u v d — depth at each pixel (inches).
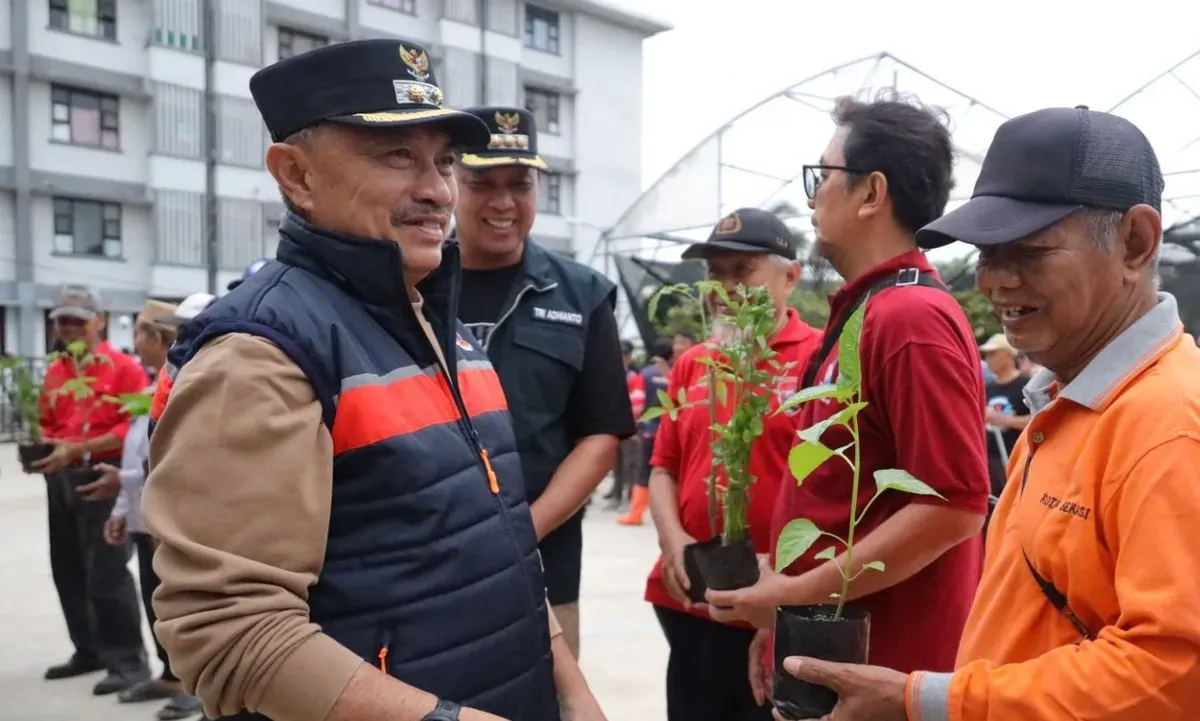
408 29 765.3
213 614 38.9
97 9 657.0
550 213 871.7
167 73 675.4
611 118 912.9
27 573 219.8
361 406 44.7
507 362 86.1
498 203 85.6
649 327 442.3
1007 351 197.0
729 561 70.6
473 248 88.0
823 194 68.4
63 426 156.3
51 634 175.5
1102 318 43.0
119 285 683.4
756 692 79.9
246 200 711.1
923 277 63.4
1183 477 36.8
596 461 87.6
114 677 147.0
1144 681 35.7
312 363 43.6
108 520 141.9
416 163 50.0
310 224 49.6
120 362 157.4
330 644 40.8
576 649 92.0
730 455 72.6
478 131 50.8
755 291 75.6
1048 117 43.8
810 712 45.5
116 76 664.4
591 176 896.9
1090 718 36.7
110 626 147.0
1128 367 41.5
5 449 489.1
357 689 40.4
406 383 48.1
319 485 42.4
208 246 697.6
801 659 45.1
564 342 87.3
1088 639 40.6
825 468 65.3
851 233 67.4
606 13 887.7
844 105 69.7
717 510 81.8
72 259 663.1
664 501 94.0
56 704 141.9
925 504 57.4
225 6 689.6
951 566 64.1
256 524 40.0
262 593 39.6
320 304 46.4
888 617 63.4
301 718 39.8
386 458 44.9
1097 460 40.5
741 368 73.3
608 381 90.0
